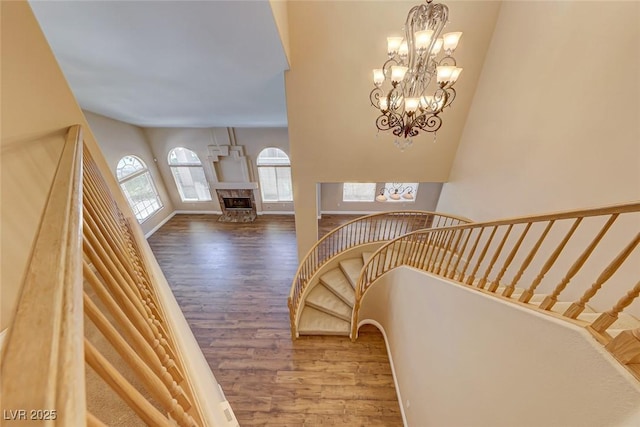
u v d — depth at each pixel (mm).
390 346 3590
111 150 5750
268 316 4309
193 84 2893
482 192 3168
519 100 2541
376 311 4105
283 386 3217
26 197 1270
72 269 456
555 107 2105
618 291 1539
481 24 2953
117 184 2062
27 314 353
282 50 2467
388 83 3248
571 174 1932
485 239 3072
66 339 345
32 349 311
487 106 3086
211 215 8141
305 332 3916
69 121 1506
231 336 3928
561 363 960
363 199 7738
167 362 874
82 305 406
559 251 1098
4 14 1167
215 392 1287
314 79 3324
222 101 3719
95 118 5273
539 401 1040
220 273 5449
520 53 2537
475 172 3336
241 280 5230
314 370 3410
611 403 778
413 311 2730
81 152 1095
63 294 399
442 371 1982
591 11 1805
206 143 7094
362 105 3512
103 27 1739
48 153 1375
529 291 1242
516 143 2574
